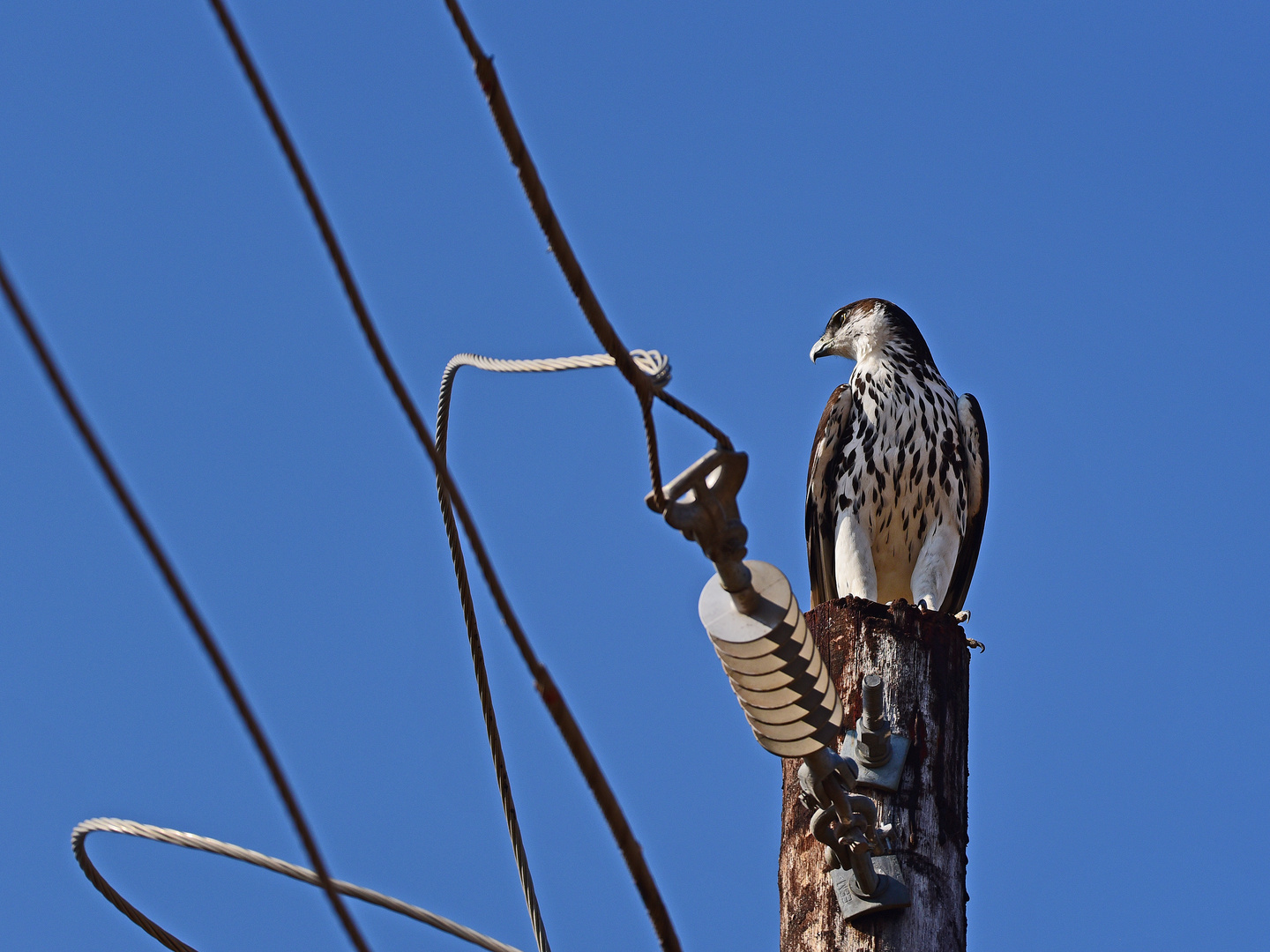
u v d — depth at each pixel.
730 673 7.54
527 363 7.25
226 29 4.70
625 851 6.09
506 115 5.57
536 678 5.64
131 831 8.20
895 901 8.56
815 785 8.23
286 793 4.54
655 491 6.73
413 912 8.06
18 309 3.98
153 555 4.27
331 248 5.14
